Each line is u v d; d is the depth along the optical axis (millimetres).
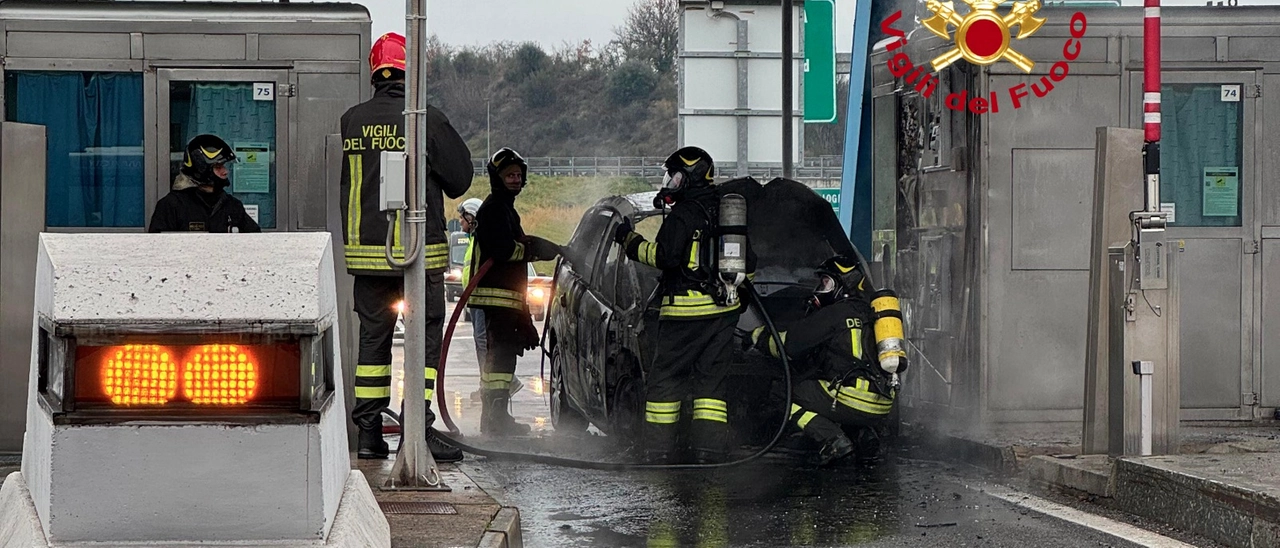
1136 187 7305
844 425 8219
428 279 7379
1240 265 9039
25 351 7461
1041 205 8664
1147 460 6629
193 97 7996
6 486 4676
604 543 5859
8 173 7414
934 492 7172
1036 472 7410
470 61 63812
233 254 3992
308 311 3861
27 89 7984
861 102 11453
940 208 9258
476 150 62875
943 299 9141
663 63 61750
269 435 3871
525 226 51281
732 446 8328
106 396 3832
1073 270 8688
